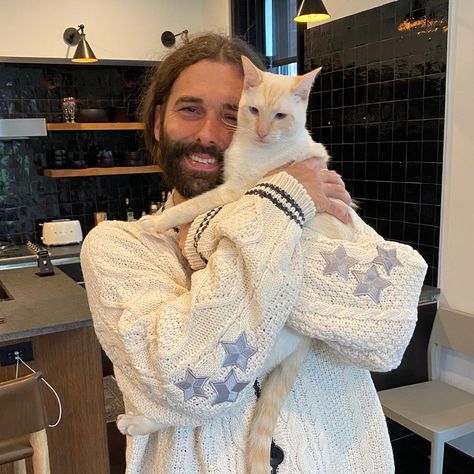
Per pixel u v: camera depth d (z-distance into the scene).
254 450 0.83
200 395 0.74
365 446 0.93
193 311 0.76
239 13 3.84
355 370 0.94
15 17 3.60
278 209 0.81
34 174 4.03
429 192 2.46
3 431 1.14
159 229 0.98
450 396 2.30
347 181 2.93
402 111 2.54
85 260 0.93
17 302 2.26
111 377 3.16
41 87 3.95
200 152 1.08
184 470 0.84
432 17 2.34
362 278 0.81
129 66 4.16
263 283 0.76
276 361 0.86
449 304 2.44
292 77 1.15
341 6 2.83
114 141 4.27
